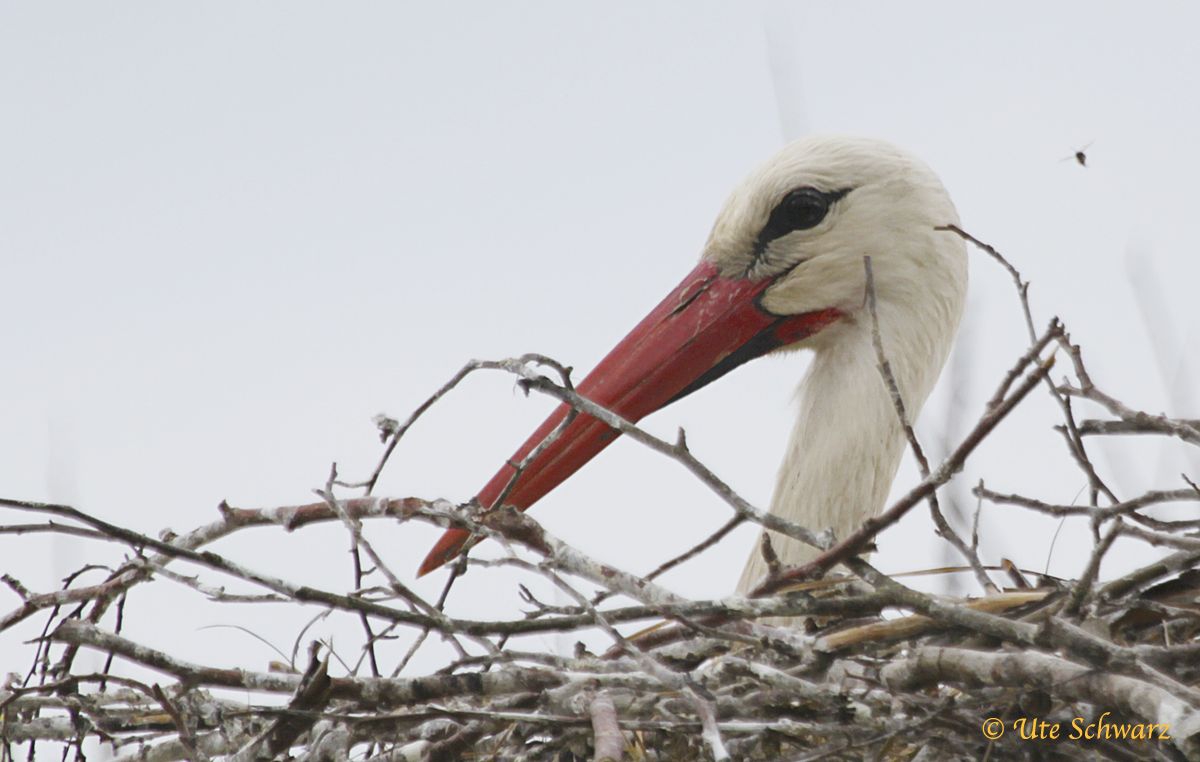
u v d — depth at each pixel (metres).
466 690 9.12
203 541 10.17
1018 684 8.50
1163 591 9.18
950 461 8.48
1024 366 9.16
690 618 8.98
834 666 9.16
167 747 10.12
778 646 9.08
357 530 9.38
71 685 9.86
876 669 9.09
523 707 9.42
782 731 8.92
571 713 8.99
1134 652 8.37
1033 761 8.90
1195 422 9.75
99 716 10.22
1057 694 8.41
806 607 8.73
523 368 9.43
